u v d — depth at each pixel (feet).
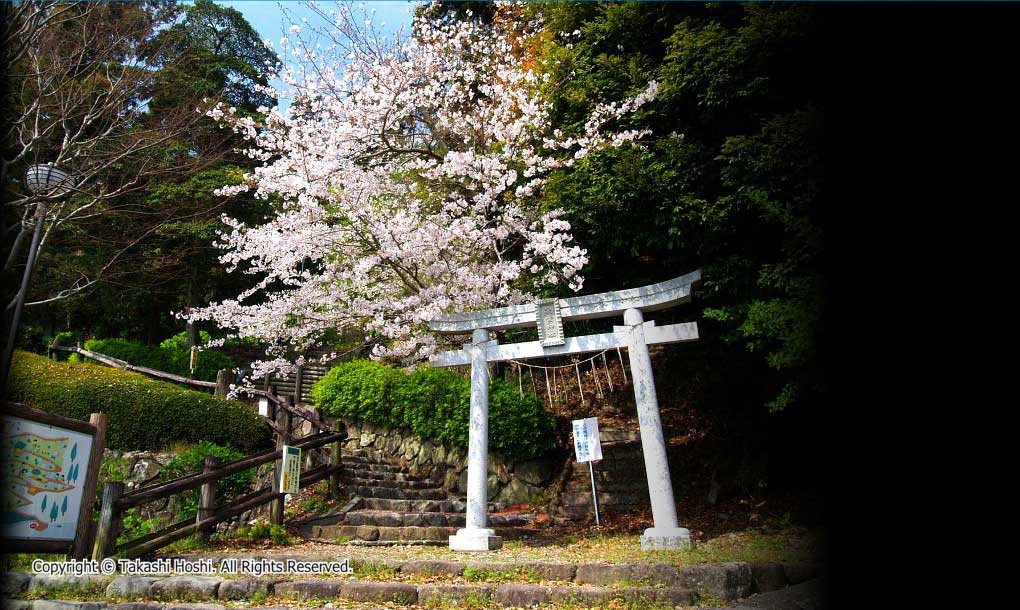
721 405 26.50
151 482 25.93
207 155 40.29
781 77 21.99
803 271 17.84
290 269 25.75
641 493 27.17
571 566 15.34
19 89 31.24
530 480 29.96
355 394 33.09
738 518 22.89
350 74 26.23
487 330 24.04
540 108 28.48
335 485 27.58
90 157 33.35
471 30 31.14
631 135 25.30
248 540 21.45
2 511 14.94
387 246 22.45
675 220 22.33
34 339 47.98
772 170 20.20
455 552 19.76
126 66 33.14
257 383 42.78
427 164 26.48
